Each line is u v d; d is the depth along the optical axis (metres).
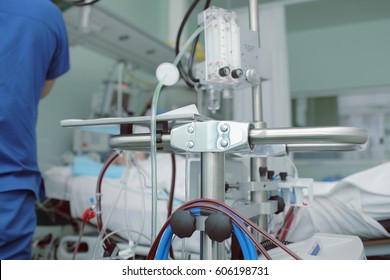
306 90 4.31
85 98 2.95
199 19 0.91
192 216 0.55
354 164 4.02
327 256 0.80
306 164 4.17
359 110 4.20
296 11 3.85
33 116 0.99
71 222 1.91
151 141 0.64
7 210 0.88
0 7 0.96
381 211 1.15
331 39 4.25
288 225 1.10
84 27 1.89
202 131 0.60
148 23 3.83
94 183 1.65
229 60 0.88
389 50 3.99
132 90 2.86
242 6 3.57
